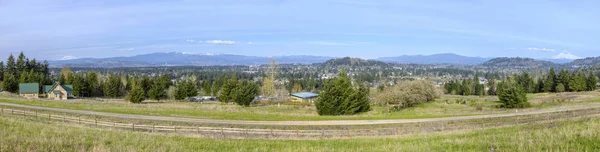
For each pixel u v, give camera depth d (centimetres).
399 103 7431
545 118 3791
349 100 5500
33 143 1580
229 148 2056
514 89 6400
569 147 1306
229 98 7931
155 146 1892
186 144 2147
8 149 1397
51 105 5319
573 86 10200
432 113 5588
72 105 5397
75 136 2134
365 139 2466
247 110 5672
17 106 5009
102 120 3856
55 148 1523
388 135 2838
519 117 4106
